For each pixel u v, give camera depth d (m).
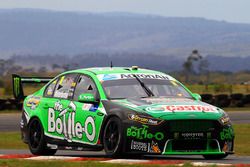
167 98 34.50
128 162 30.73
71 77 37.41
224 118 33.22
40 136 37.81
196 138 32.44
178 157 35.72
